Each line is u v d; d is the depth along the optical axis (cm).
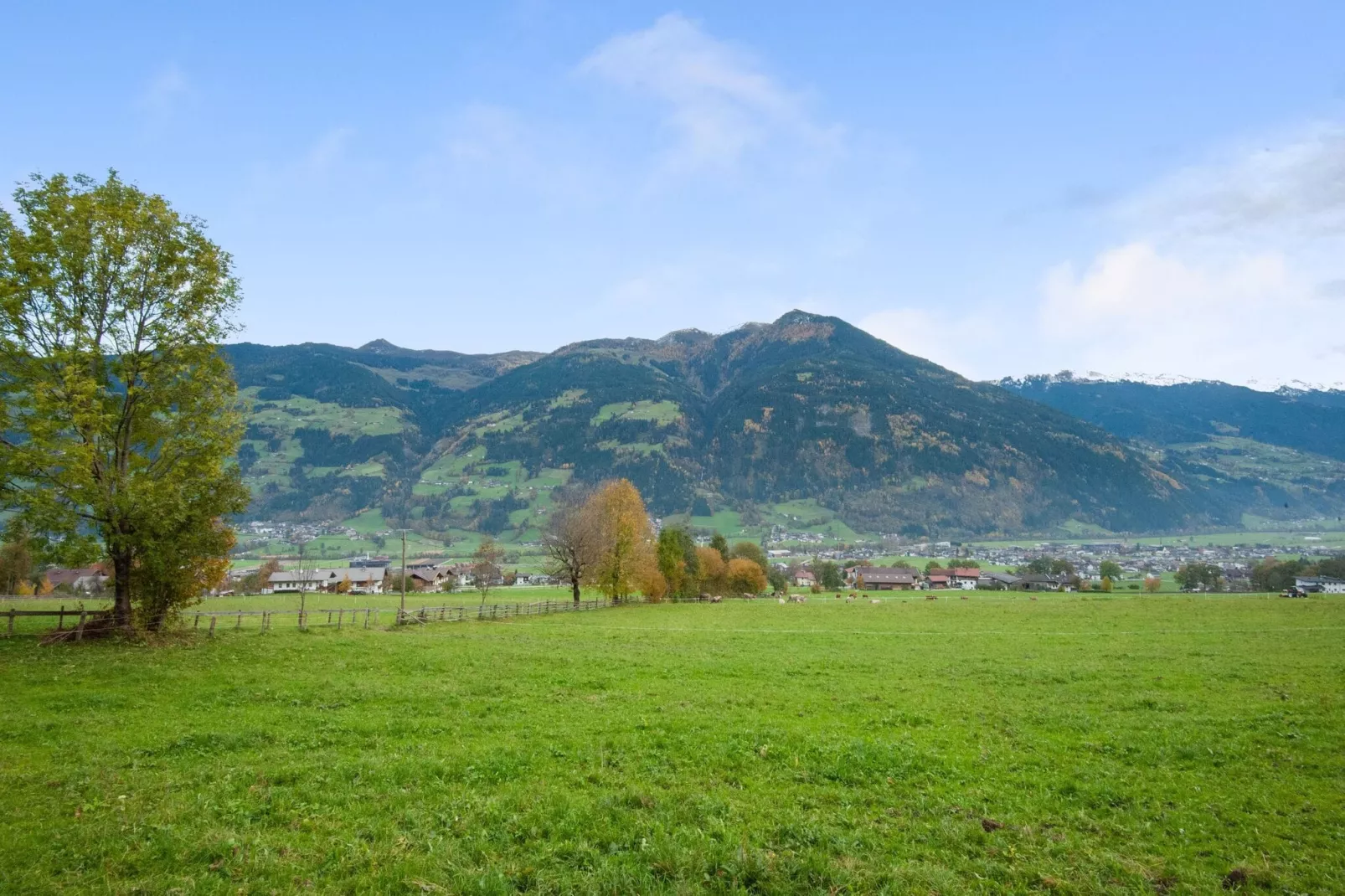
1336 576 14125
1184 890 1059
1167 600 8931
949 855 1160
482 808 1295
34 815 1240
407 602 9269
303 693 2370
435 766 1538
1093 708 2364
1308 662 3288
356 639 4047
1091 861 1148
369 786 1418
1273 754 1727
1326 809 1360
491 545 14338
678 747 1769
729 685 2786
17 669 2591
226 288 3591
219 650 3269
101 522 3216
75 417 3034
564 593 12206
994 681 2948
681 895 980
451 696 2400
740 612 7856
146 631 3431
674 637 4900
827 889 1021
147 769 1523
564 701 2375
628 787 1441
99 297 3316
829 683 2848
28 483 3112
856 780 1541
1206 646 4075
